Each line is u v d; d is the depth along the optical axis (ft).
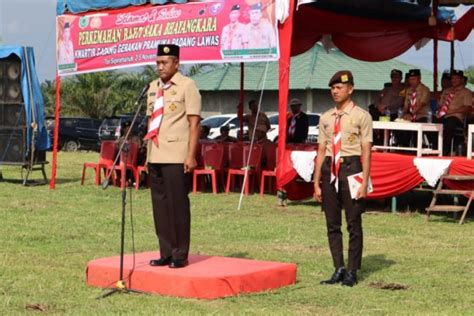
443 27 70.85
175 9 56.13
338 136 27.66
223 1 53.52
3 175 74.90
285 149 52.01
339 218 28.30
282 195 52.01
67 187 63.82
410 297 26.45
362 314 23.98
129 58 59.11
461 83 52.16
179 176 26.84
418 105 53.42
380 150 51.83
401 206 52.47
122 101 161.58
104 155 65.31
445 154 51.78
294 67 145.48
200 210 49.80
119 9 59.77
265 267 27.32
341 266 28.32
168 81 27.20
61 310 24.14
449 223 45.11
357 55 75.56
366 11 64.69
